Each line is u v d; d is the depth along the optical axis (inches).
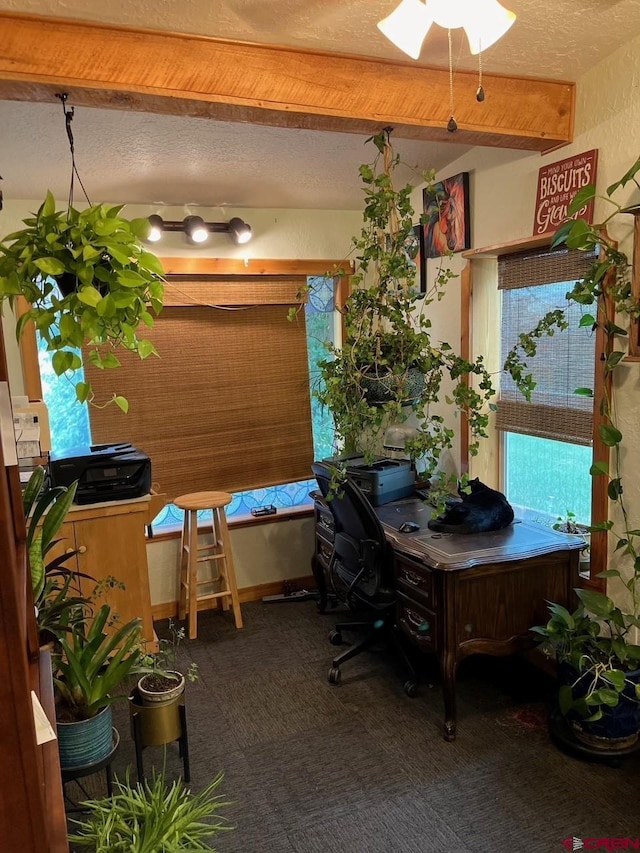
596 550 97.0
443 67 84.8
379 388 96.7
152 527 143.6
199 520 148.6
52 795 42.8
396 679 112.8
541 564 97.5
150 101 74.1
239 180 124.6
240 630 134.5
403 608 103.7
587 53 86.2
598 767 86.8
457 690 108.6
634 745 86.7
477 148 117.2
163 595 142.7
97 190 121.3
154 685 84.5
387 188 87.5
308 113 79.2
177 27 70.7
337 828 77.5
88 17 67.7
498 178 112.6
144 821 57.9
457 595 93.0
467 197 120.7
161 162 112.2
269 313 148.8
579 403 102.8
